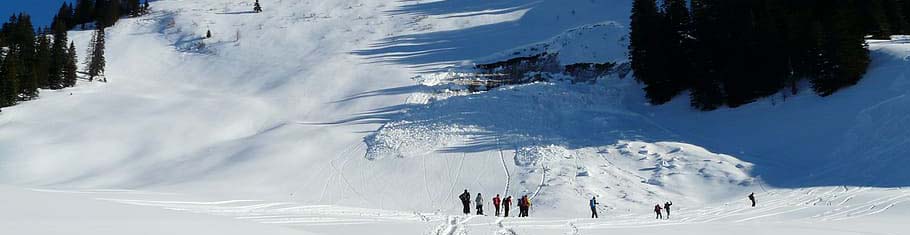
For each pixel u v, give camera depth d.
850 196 31.47
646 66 55.47
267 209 21.75
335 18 95.19
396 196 37.81
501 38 78.44
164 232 9.59
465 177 39.88
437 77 65.25
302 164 44.00
